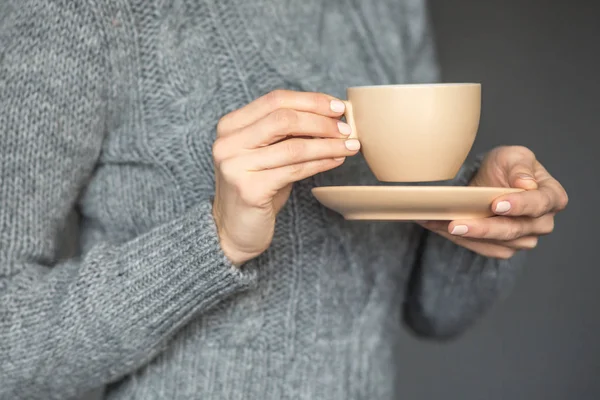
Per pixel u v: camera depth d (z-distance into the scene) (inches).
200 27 42.1
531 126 108.9
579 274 108.3
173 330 41.2
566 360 108.4
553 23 107.8
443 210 37.6
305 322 43.3
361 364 44.5
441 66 108.3
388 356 46.2
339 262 43.8
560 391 108.4
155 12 41.4
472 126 39.0
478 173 44.8
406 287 50.4
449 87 37.9
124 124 42.0
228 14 42.3
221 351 42.7
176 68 41.8
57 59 40.2
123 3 40.9
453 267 48.4
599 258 108.2
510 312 107.7
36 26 40.1
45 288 40.9
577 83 108.0
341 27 45.9
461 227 38.3
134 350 41.1
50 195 40.9
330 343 43.7
